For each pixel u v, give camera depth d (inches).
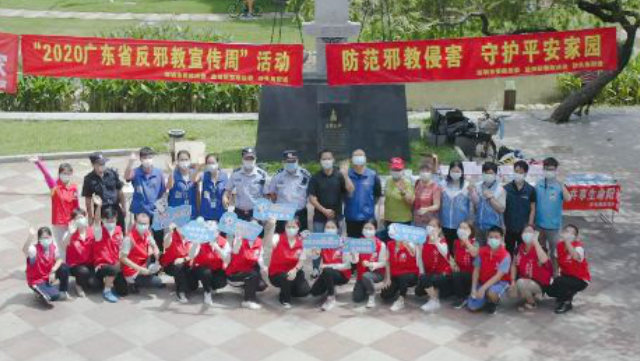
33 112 843.4
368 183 484.1
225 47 547.2
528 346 408.2
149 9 1470.2
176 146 602.2
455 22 754.8
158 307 446.6
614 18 711.7
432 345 408.5
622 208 589.9
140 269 452.4
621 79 914.1
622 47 756.6
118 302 451.2
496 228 432.1
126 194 543.8
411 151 707.4
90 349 403.9
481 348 406.0
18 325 425.1
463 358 396.5
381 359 395.5
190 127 785.6
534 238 435.8
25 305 445.7
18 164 669.3
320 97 656.4
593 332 422.0
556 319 434.9
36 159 494.9
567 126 796.6
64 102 871.7
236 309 446.0
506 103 877.2
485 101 934.4
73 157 689.0
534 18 719.1
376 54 556.1
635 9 733.3
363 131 679.7
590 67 554.6
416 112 858.8
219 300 456.4
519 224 468.1
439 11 759.7
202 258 446.3
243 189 494.6
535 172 541.6
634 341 413.7
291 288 451.2
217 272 450.9
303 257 453.7
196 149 601.6
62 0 1569.9
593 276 484.1
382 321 432.5
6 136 746.8
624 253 516.4
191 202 498.3
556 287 438.6
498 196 465.1
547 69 555.5
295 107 672.4
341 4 647.1
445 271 444.1
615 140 753.0
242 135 760.3
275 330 423.5
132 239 452.8
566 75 955.3
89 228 465.7
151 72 549.6
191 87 868.6
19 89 855.1
